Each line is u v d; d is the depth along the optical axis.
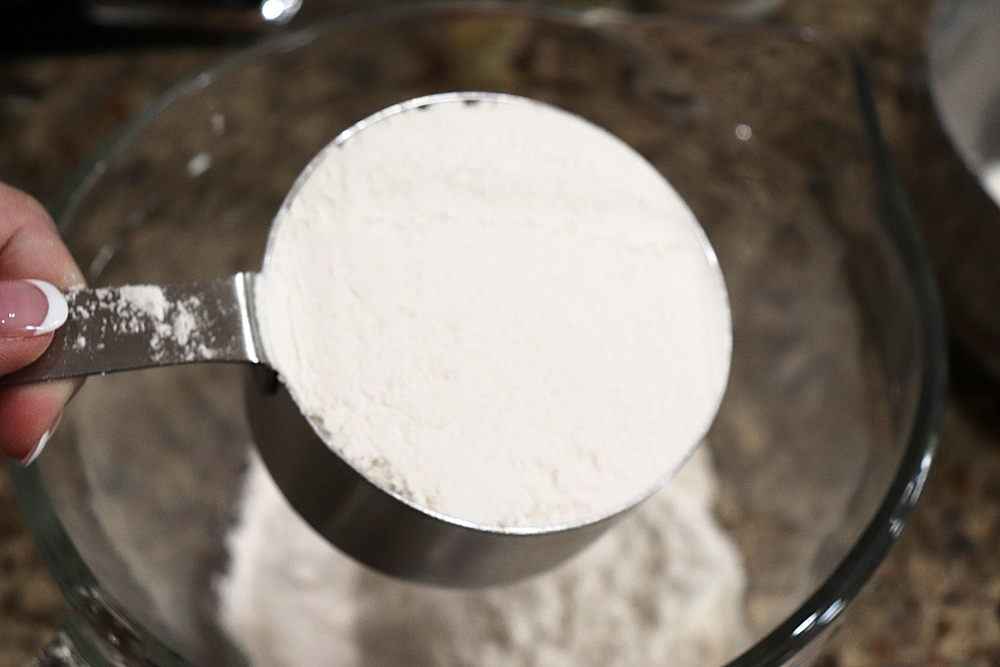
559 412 0.28
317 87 0.38
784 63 0.37
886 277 0.36
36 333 0.27
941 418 0.32
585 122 0.31
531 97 0.40
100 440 0.34
